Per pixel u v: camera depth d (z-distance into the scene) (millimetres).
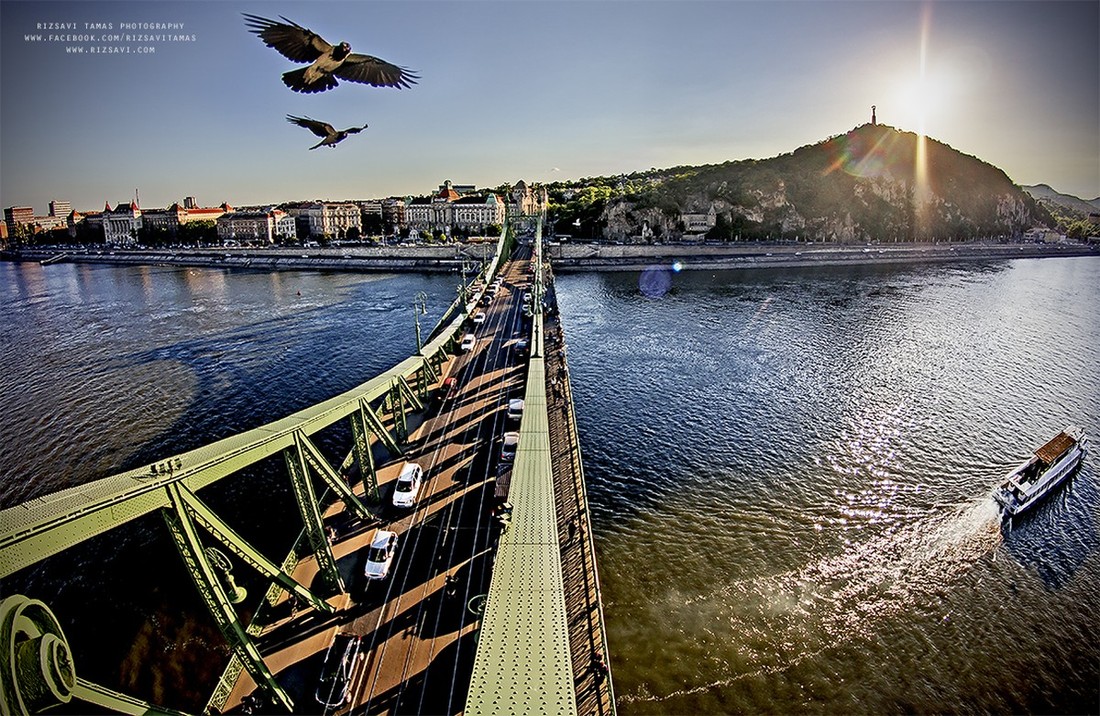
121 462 60531
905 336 108375
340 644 28922
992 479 55312
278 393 79750
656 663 34844
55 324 124688
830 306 138000
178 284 188375
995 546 45531
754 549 44906
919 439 63938
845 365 90125
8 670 14773
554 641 21828
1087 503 50969
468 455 50156
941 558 44188
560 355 79375
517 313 109125
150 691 32344
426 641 29688
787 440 63344
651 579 41531
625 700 32375
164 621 37375
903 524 48188
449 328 75938
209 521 25047
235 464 26672
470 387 67688
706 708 32062
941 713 32312
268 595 32469
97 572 42188
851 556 44281
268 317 130250
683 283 177625
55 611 38375
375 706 26016
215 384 83375
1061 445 54812
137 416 71812
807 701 32656
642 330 113250
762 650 35906
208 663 34188
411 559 36125
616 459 58688
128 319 129375
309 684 27312
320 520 32531
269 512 49375
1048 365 91000
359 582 34000
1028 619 38656
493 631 22375
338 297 157500
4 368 91375
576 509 41281
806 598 40031
